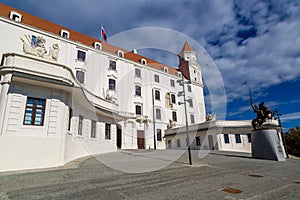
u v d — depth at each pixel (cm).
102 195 298
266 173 472
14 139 562
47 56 939
